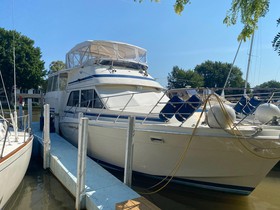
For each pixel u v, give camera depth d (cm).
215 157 474
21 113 1075
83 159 452
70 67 948
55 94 1005
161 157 533
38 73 3134
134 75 789
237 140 435
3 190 417
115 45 845
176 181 555
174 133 488
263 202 531
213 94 439
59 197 523
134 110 650
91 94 745
